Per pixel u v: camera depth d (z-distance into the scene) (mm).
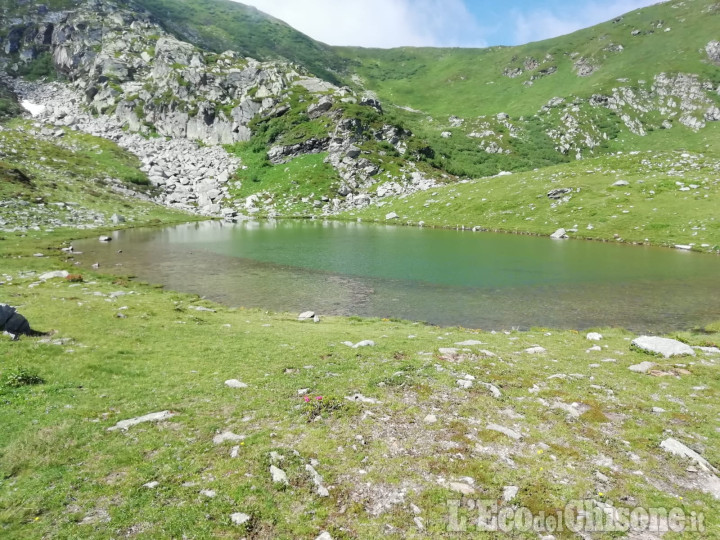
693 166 105500
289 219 128500
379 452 12062
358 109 183250
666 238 74562
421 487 10531
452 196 125375
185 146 186875
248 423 13766
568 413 14836
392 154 167875
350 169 157125
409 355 21641
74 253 63250
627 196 94562
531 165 189875
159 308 32438
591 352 23266
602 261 60406
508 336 27953
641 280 49188
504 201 110625
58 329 24047
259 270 55156
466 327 33375
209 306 36812
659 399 16203
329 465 11398
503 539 8828
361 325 31469
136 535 8727
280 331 27516
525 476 11070
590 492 10445
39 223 82062
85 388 16312
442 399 15766
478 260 61812
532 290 45406
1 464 11039
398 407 15016
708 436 13266
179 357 20828
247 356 21328
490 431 13344
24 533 8703
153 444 12352
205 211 137250
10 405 14352
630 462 11750
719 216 76625
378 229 101875
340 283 48531
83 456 11641
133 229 95438
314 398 15641
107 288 40344
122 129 193125
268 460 11406
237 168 172750
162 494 10039
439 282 49125
